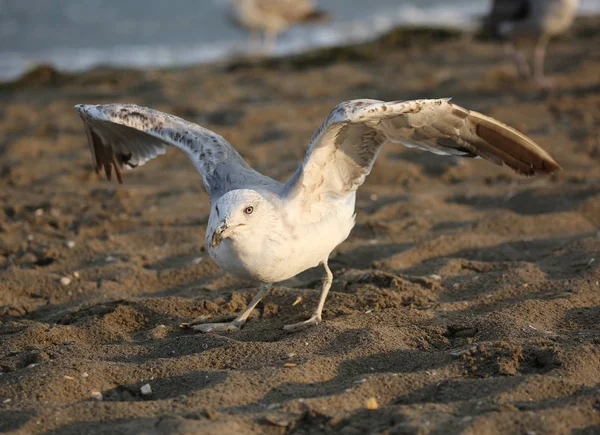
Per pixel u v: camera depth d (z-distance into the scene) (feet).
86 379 28.76
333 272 39.88
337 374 28.94
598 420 24.77
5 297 38.42
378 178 54.90
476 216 47.47
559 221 45.47
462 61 88.58
